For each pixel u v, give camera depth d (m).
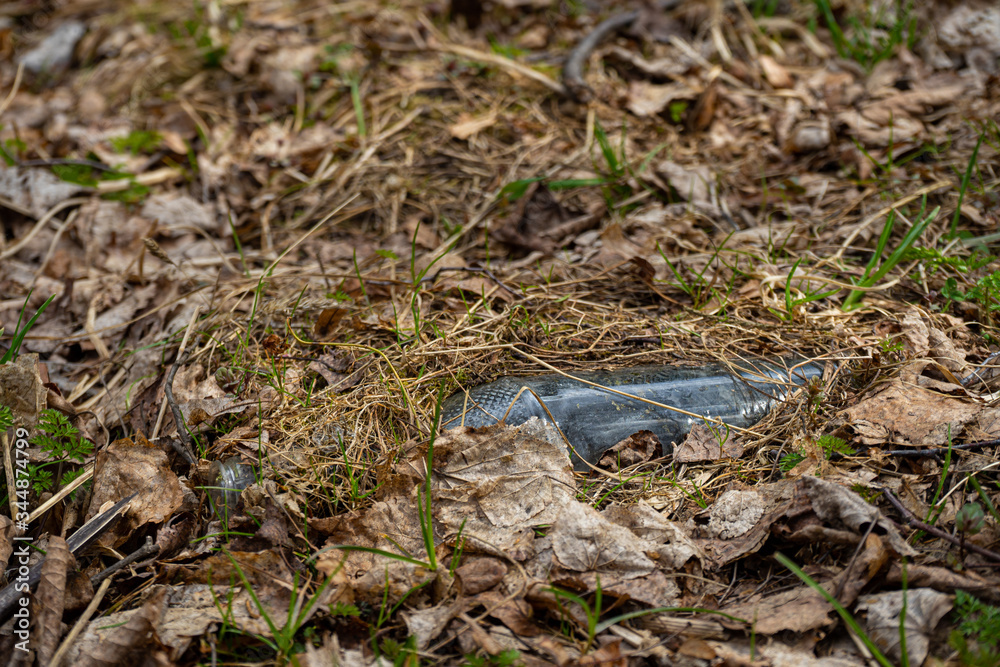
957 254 3.17
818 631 1.80
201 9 5.96
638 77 4.84
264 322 3.09
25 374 2.43
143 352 3.05
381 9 5.74
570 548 2.01
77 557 2.11
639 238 3.56
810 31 5.00
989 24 4.45
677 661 1.78
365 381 2.65
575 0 5.65
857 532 1.93
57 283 3.63
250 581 2.03
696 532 2.12
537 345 2.86
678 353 2.78
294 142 4.52
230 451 2.40
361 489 2.28
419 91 4.86
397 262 3.56
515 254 3.67
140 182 4.25
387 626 1.91
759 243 3.45
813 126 4.05
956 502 2.06
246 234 3.98
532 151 4.30
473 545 2.06
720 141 4.25
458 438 2.29
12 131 4.85
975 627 1.69
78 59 5.65
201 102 4.95
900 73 4.39
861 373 2.57
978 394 2.40
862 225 3.34
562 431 2.42
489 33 5.45
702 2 5.27
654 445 2.42
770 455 2.36
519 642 1.83
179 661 1.85
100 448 2.59
